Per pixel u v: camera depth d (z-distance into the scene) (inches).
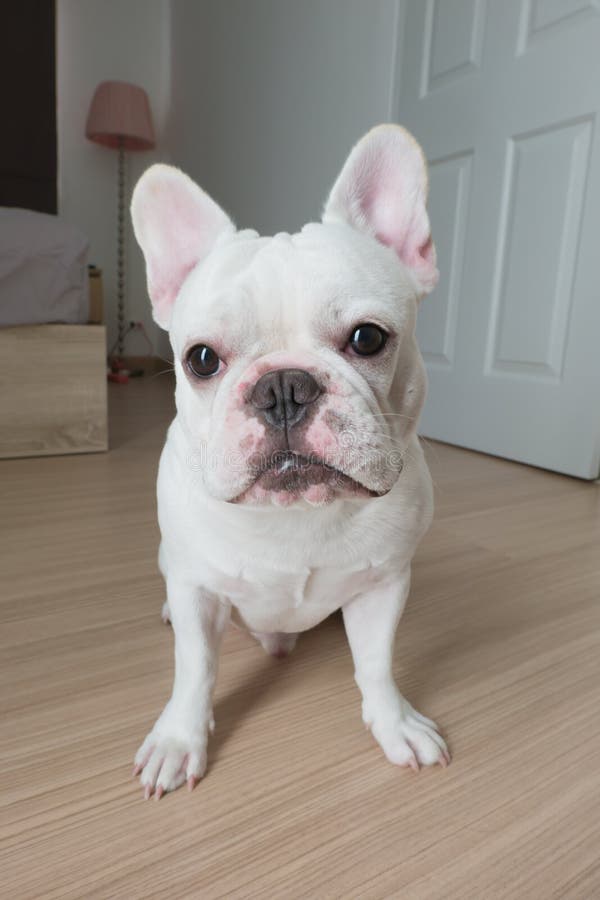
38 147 142.1
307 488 25.0
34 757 29.7
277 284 26.4
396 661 39.5
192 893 22.9
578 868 24.5
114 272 177.3
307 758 30.5
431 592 49.3
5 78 135.3
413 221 31.1
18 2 133.6
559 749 31.7
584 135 78.6
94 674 36.6
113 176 173.0
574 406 81.9
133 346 182.5
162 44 176.2
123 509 64.9
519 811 27.4
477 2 89.3
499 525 64.8
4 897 22.5
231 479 25.1
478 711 34.7
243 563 29.2
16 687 35.1
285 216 132.6
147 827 25.8
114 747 30.6
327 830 26.0
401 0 100.0
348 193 31.8
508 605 47.5
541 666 39.4
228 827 26.0
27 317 78.0
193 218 32.4
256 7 135.5
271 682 37.0
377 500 29.0
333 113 116.5
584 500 74.3
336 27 113.8
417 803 27.7
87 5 162.6
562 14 79.6
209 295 27.2
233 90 146.5
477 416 95.4
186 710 30.1
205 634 31.0
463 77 92.6
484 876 24.0
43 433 83.3
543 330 85.1
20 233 76.0
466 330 96.0
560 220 81.8
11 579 48.3
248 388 25.0
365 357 27.0
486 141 90.3
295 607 32.4
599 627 44.6
